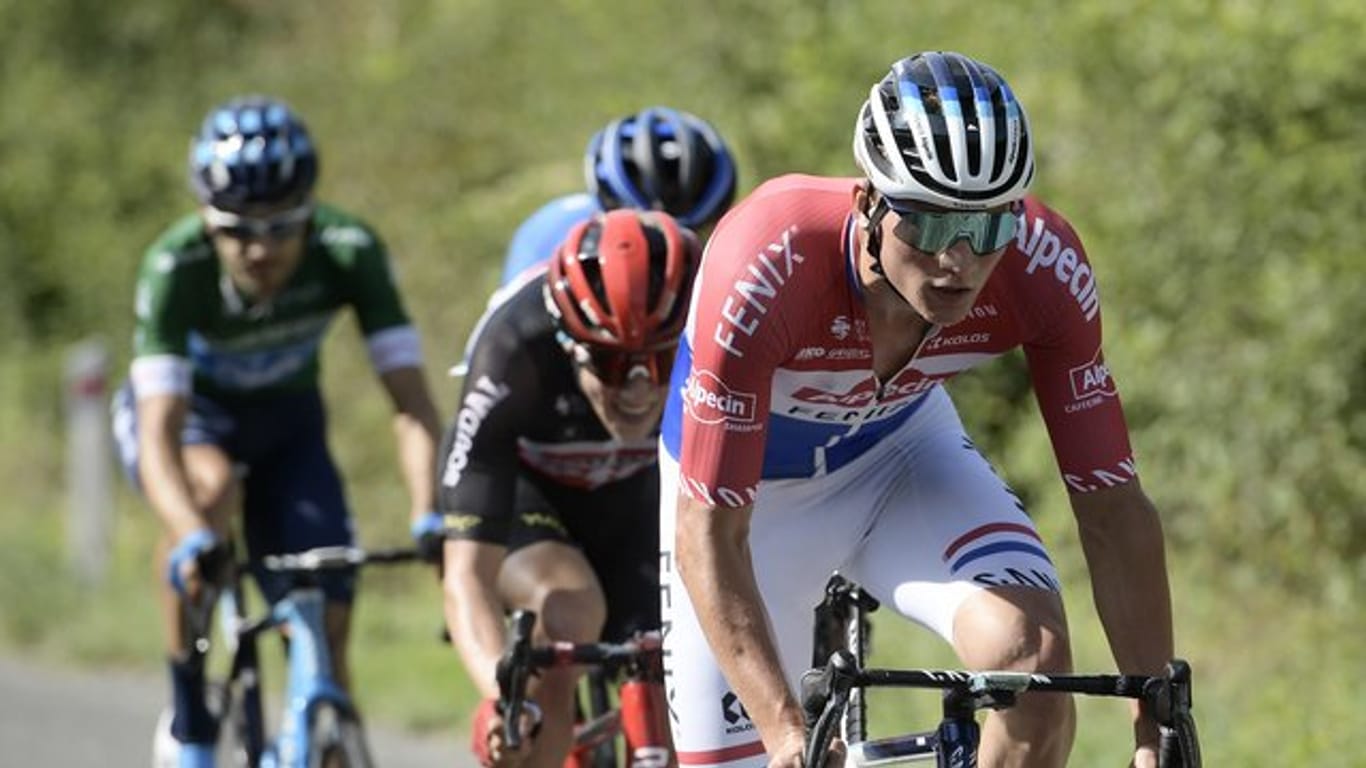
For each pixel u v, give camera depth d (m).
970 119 9.45
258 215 17.27
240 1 44.16
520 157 34.41
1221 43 21.11
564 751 13.05
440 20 36.94
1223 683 20.67
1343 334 21.05
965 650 10.64
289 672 15.80
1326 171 20.83
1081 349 10.58
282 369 18.64
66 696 26.75
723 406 10.26
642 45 30.42
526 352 13.34
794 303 10.29
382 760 21.78
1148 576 10.61
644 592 14.32
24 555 35.00
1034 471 24.44
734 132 28.50
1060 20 22.86
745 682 10.05
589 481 13.99
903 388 11.11
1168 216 22.19
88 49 46.75
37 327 45.34
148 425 17.27
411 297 34.72
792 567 12.04
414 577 32.75
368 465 35.00
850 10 26.97
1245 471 22.22
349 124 36.62
